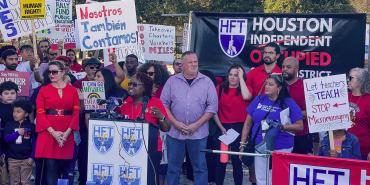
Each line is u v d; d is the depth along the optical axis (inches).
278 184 261.9
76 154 339.6
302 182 258.2
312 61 354.6
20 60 466.0
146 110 291.9
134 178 276.4
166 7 1237.1
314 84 269.3
